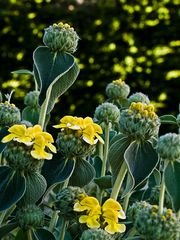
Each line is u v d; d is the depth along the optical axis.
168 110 2.57
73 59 0.84
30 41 2.63
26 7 2.67
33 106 1.14
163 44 2.59
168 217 0.73
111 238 0.74
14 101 2.41
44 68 0.83
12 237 0.86
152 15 2.61
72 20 2.67
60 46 0.83
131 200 0.99
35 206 0.81
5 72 2.60
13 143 0.78
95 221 0.76
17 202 0.81
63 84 0.86
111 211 0.77
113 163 0.81
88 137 0.81
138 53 2.60
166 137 0.76
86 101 2.57
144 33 2.62
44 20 2.68
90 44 2.63
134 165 0.79
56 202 0.80
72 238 0.87
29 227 0.80
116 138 0.89
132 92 2.60
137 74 2.59
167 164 0.76
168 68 2.58
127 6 2.63
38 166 0.79
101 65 2.60
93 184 1.06
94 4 2.71
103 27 2.64
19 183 0.78
